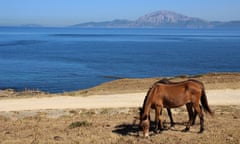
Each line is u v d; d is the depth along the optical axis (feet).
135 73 247.70
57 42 649.20
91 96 100.42
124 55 398.83
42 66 290.35
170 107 46.65
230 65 295.89
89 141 45.73
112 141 45.62
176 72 252.01
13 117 69.31
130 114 68.18
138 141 45.16
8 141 46.29
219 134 48.14
